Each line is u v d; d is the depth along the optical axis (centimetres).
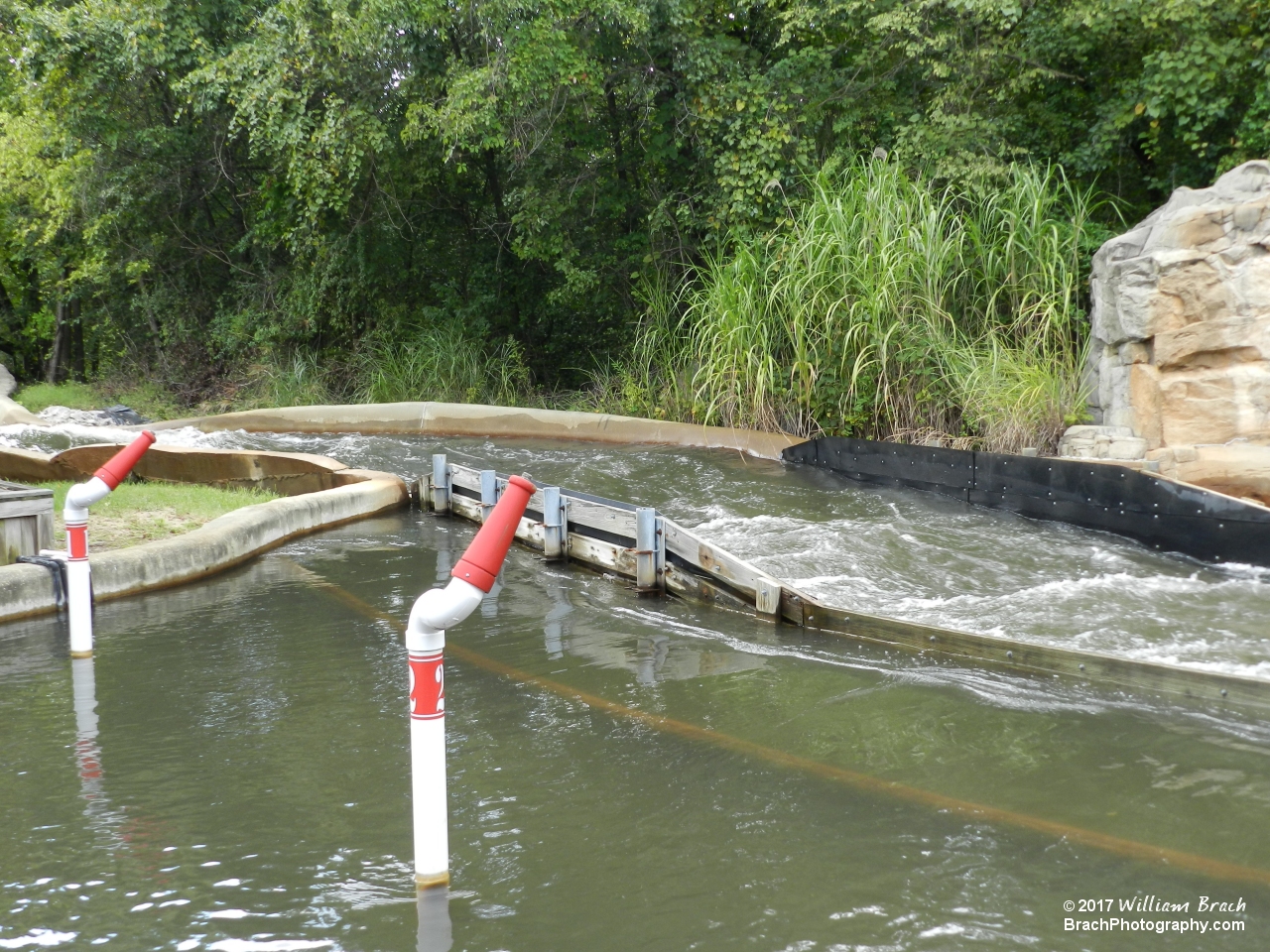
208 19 1931
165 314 2281
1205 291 938
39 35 1859
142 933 279
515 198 1797
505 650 567
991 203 1315
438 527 967
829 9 1495
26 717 453
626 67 1673
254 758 405
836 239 1294
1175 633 580
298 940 275
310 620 625
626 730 436
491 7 1534
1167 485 799
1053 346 1202
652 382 1669
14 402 1859
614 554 753
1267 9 1184
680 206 1709
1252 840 330
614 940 274
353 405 1803
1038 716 447
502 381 1962
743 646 571
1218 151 1316
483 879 308
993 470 980
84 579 540
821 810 354
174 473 1171
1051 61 1412
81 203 2059
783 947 270
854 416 1270
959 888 301
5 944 275
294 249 1970
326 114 1698
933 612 627
